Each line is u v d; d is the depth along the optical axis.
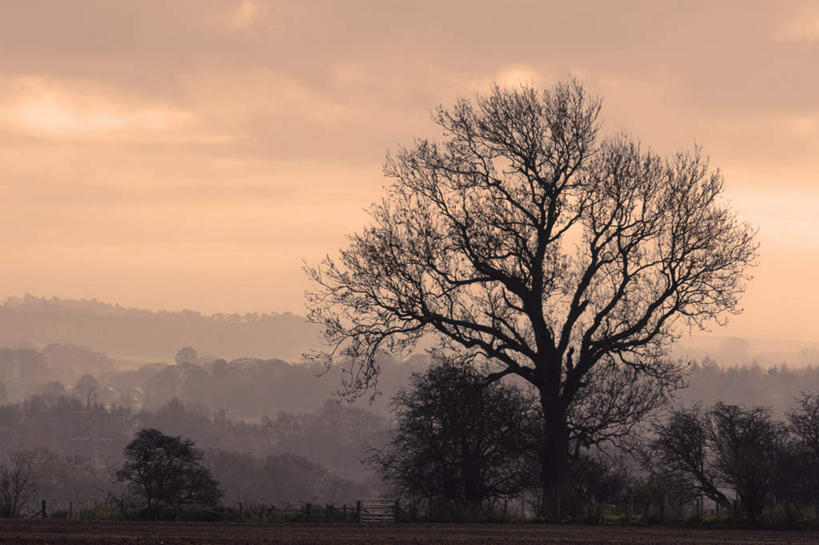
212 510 56.47
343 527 46.22
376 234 67.56
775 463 64.38
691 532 44.62
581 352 68.00
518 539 38.91
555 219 67.50
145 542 35.75
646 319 66.50
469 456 66.50
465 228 66.88
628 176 66.88
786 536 42.31
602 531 44.72
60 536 37.88
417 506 62.34
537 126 67.88
